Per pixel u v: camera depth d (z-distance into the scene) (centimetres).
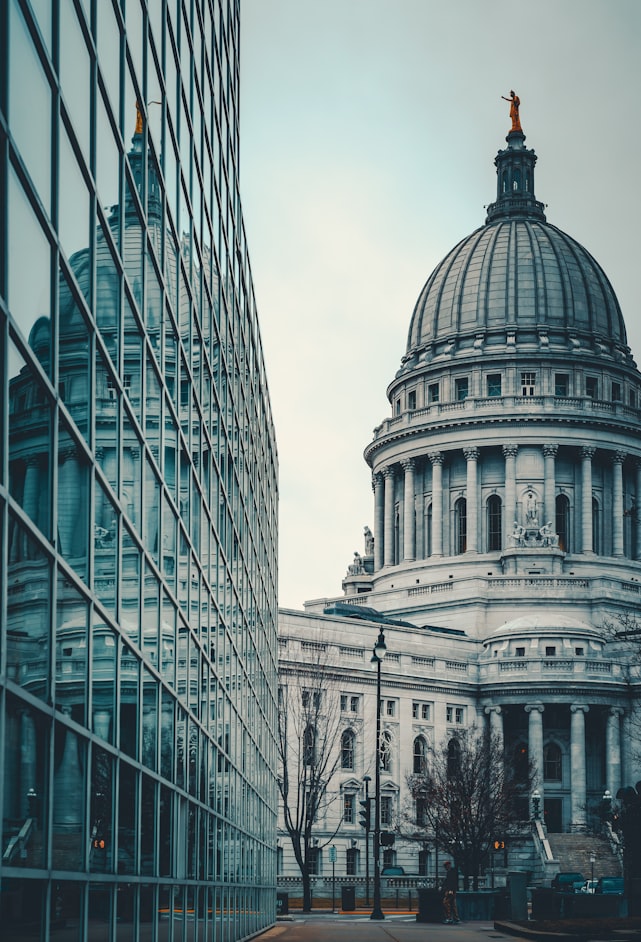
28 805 1408
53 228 1466
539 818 12788
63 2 1491
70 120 1537
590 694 13825
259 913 5181
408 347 18025
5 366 1280
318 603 17512
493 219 18662
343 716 13025
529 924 5300
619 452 16575
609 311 17612
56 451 1515
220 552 3394
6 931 1326
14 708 1344
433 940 4675
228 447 3612
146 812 2195
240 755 4106
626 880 5406
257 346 4978
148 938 2239
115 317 1878
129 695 2027
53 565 1509
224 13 3569
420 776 12456
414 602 15912
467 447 16362
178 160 2492
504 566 15812
